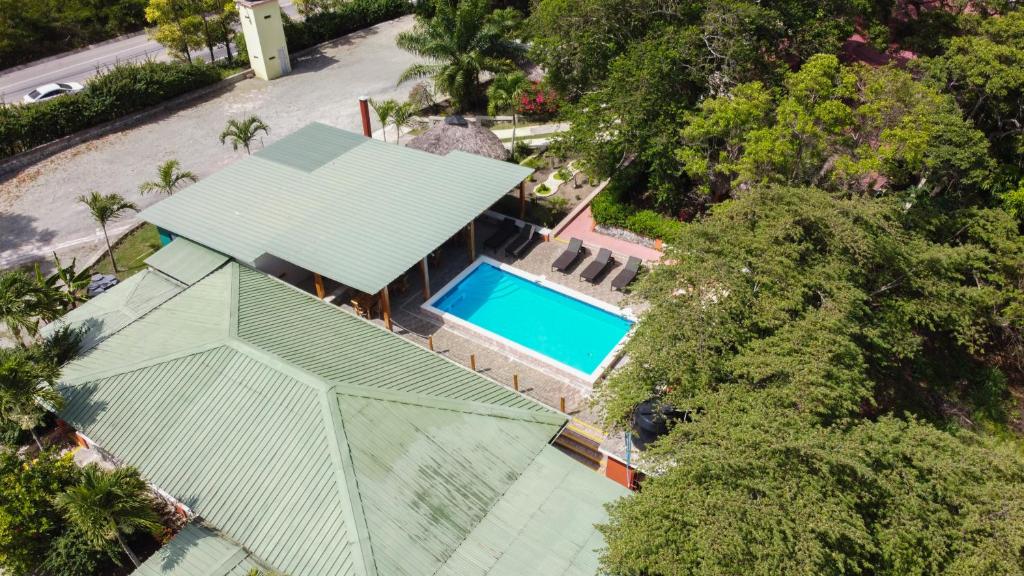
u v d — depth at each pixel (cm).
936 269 2608
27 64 5488
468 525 1978
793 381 2023
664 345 2208
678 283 2392
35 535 2150
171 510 2375
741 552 1661
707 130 3156
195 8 5206
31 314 2602
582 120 3569
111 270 3509
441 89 4722
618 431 2459
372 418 2122
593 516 2030
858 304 2344
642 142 3450
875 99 3128
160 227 3225
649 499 1855
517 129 4678
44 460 2234
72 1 5897
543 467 2164
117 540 2211
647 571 1806
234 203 3331
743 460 1791
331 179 3466
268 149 3719
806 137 3027
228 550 1989
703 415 2078
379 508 1934
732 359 2184
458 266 3547
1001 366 3061
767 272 2341
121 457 2175
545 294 3381
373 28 6241
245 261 2967
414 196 3347
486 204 3306
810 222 2541
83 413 2297
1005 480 1908
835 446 1862
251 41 5188
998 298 2752
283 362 2245
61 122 4475
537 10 4684
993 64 3372
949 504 1881
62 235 3766
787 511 1733
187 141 4556
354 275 2886
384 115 4178
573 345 3106
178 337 2470
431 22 4797
